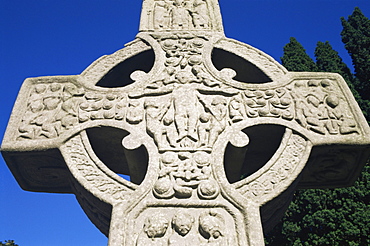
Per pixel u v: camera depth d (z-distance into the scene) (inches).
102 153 114.9
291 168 89.7
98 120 98.7
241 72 117.6
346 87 103.7
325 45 315.9
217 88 104.0
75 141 95.5
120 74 117.0
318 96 102.2
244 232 79.7
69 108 100.8
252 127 100.3
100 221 95.6
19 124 98.3
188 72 107.7
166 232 79.8
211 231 79.0
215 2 127.8
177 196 84.3
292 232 236.5
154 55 115.6
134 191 85.2
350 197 226.4
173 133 95.0
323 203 232.1
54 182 111.1
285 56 311.9
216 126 95.9
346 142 93.2
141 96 103.2
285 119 98.5
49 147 94.1
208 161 90.0
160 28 120.9
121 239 78.3
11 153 94.9
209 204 83.3
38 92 104.7
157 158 90.7
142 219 81.7
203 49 113.1
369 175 227.8
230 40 116.6
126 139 94.7
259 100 101.6
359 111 98.2
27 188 111.9
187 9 125.9
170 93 103.3
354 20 304.7
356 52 288.0
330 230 221.9
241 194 84.9
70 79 107.0
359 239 214.4
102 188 86.4
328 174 107.0
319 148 95.3
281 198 90.0
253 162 124.4
